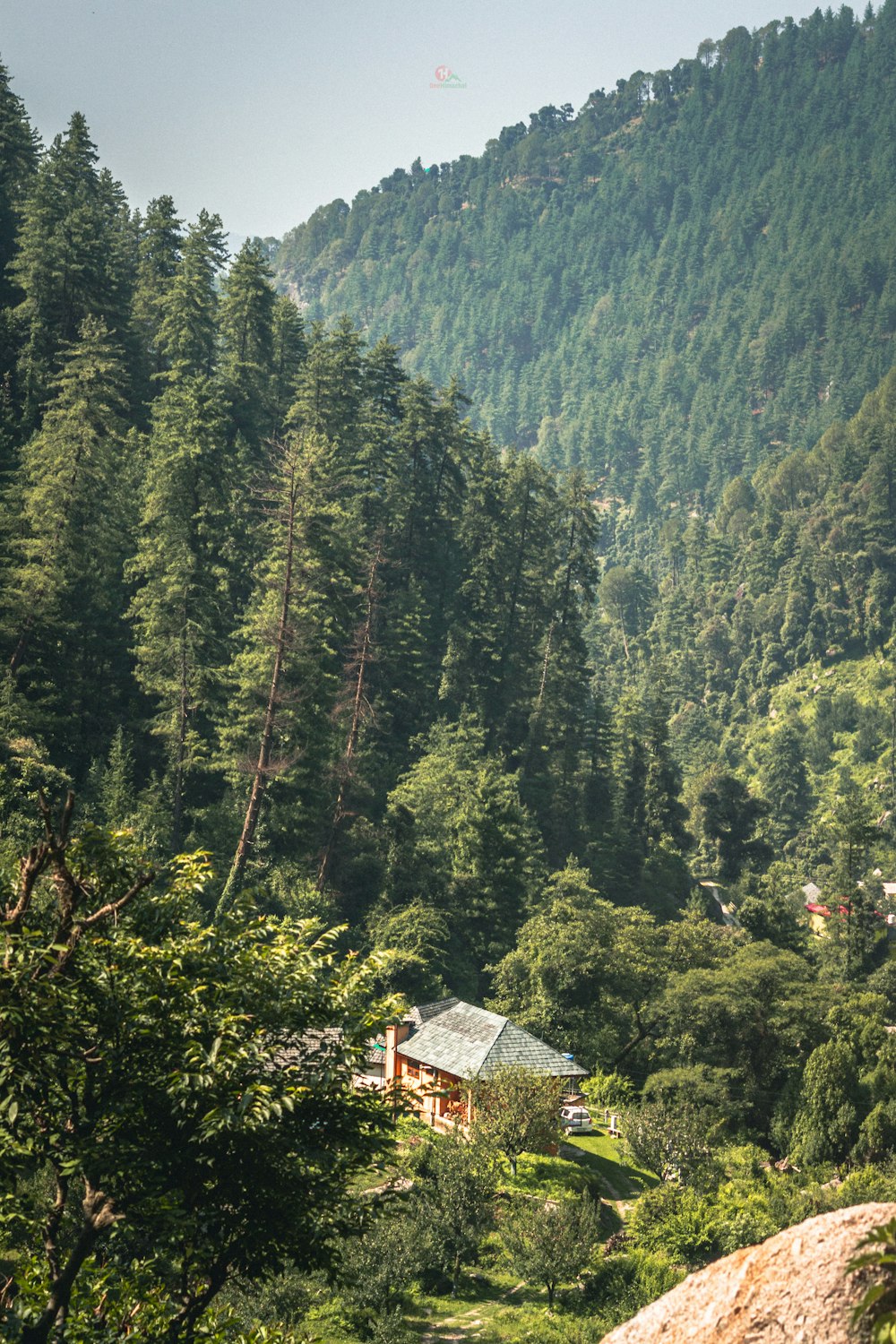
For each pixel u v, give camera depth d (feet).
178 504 253.85
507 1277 155.43
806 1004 251.19
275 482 295.07
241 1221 52.60
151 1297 53.26
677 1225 163.12
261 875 244.83
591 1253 155.84
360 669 288.71
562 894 311.47
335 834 271.28
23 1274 51.72
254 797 235.20
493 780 295.48
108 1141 49.52
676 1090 234.99
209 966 54.54
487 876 284.20
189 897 58.44
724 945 289.53
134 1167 48.62
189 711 260.83
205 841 245.04
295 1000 54.80
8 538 255.70
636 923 294.25
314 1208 53.01
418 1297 145.48
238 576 308.40
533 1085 186.91
